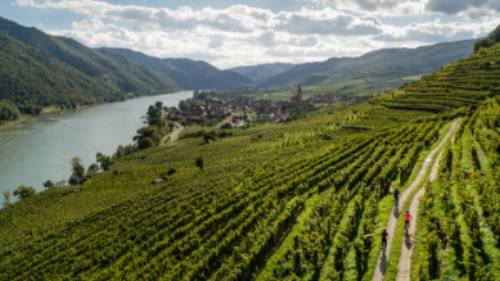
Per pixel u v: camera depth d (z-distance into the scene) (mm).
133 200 85062
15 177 142250
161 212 68562
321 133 117938
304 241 38438
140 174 124062
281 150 107562
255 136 171625
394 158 62281
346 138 95062
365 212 43062
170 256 48031
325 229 40281
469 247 30812
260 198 59938
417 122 93250
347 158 70250
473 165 50781
